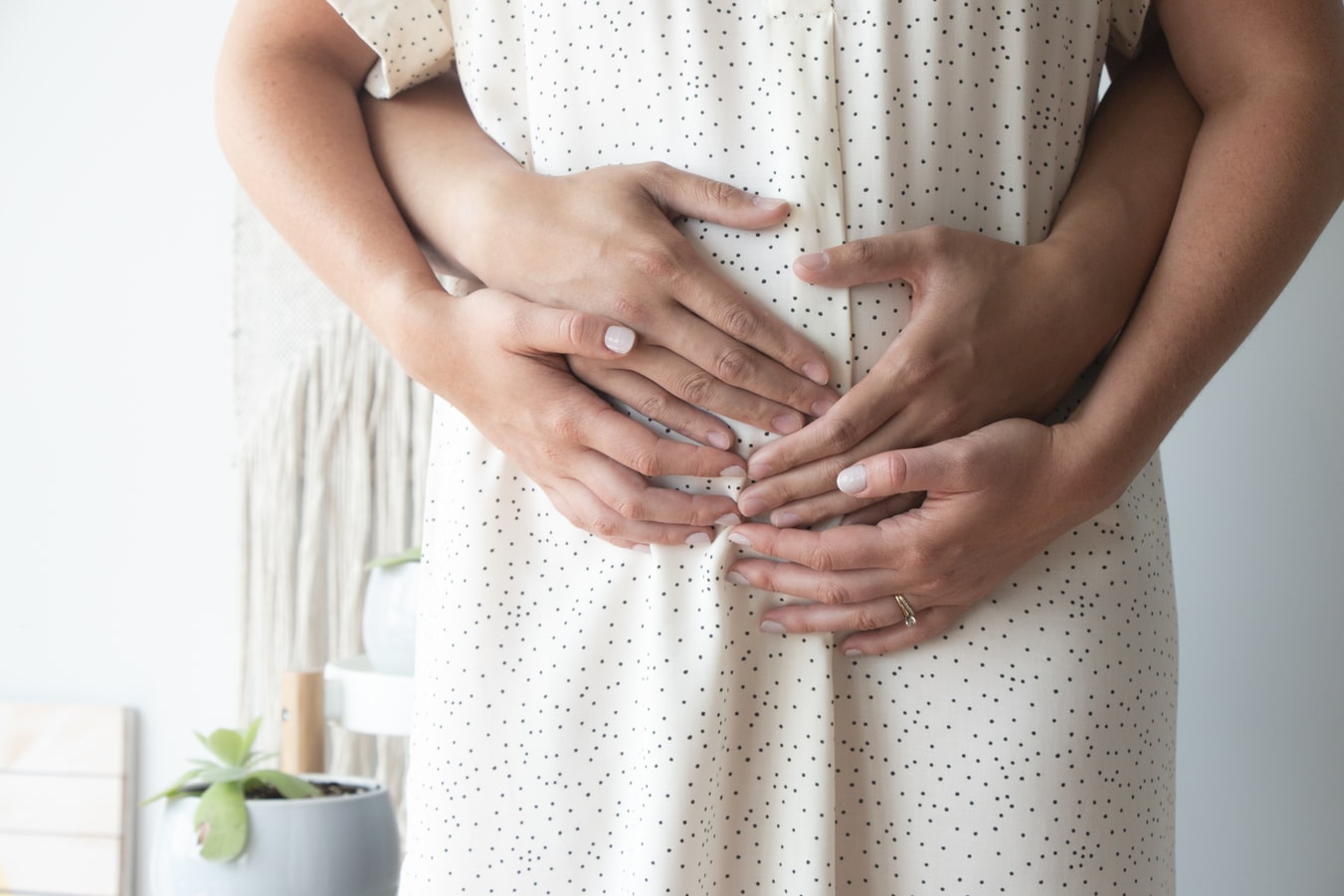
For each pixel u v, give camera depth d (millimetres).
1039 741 884
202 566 2252
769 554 874
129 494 2293
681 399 882
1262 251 892
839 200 884
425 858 927
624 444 875
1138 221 922
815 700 893
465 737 924
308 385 2154
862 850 906
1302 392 1328
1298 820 1331
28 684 2314
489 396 898
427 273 940
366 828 1328
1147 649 912
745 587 896
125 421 2301
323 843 1294
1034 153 917
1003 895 882
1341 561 1302
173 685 2258
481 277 918
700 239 894
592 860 903
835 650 907
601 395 911
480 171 936
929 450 839
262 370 2178
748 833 904
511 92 966
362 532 2102
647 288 864
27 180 2344
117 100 2326
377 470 2113
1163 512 977
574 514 904
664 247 863
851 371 882
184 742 2246
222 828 1265
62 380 2332
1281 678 1341
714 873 895
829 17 883
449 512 952
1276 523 1345
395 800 2041
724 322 863
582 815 906
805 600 895
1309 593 1322
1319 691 1317
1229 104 924
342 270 945
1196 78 949
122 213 2316
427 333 905
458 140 979
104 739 2248
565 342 861
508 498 939
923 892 895
